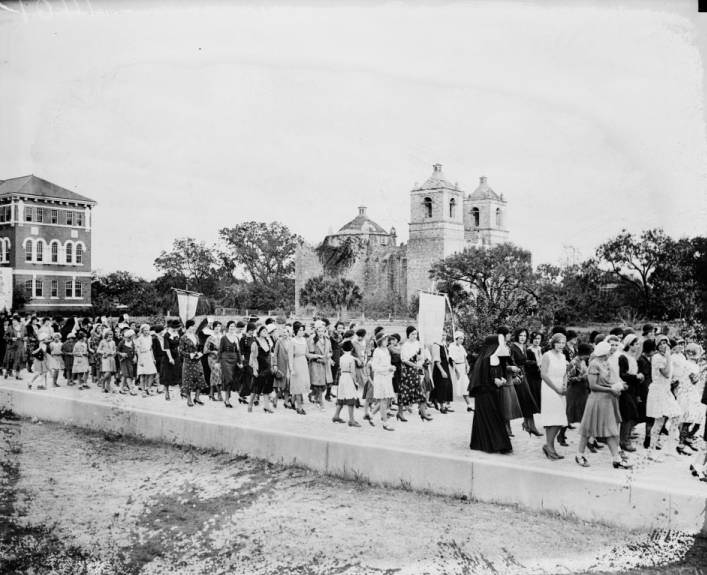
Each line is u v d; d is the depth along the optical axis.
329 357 13.00
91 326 13.76
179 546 5.11
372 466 7.33
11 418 10.41
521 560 4.81
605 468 6.68
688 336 6.39
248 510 5.95
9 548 5.18
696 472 6.32
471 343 11.15
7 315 12.19
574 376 7.88
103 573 4.80
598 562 4.94
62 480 6.54
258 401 11.73
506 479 6.50
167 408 10.77
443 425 9.86
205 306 14.90
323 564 4.79
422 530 5.58
